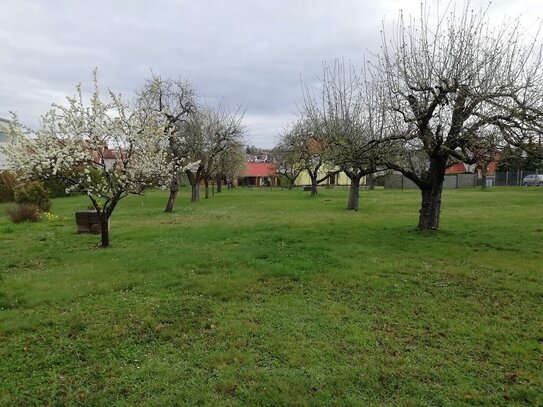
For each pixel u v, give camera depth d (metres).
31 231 15.59
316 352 5.10
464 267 9.25
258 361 4.90
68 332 5.75
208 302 6.96
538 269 8.95
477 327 5.91
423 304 6.90
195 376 4.56
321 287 7.85
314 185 39.44
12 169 11.95
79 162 11.63
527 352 5.12
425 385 4.38
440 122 12.38
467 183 58.34
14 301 7.02
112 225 17.31
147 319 6.16
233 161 41.97
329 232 14.24
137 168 12.34
